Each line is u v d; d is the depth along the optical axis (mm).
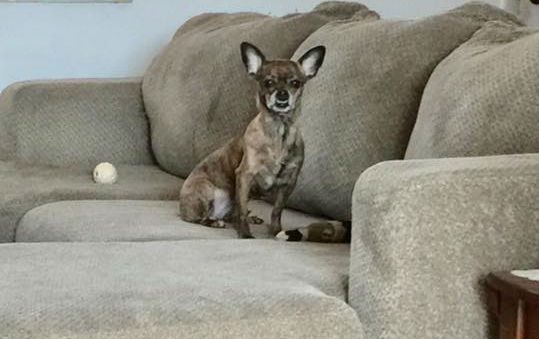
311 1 3820
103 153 3287
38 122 3213
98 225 2213
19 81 3557
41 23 3689
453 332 1432
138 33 3768
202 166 2309
